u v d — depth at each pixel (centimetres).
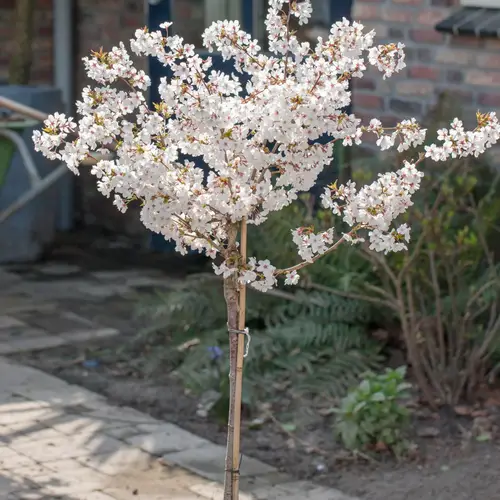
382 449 502
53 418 536
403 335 611
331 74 310
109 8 1047
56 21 1060
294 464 491
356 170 610
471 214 615
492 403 562
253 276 316
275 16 326
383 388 507
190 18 905
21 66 994
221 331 638
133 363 638
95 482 454
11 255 929
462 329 559
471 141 314
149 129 307
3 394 572
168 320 666
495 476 472
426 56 692
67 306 776
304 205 683
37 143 317
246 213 309
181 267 928
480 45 666
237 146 299
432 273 559
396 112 707
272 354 607
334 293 627
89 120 312
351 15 789
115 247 1009
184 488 453
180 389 593
